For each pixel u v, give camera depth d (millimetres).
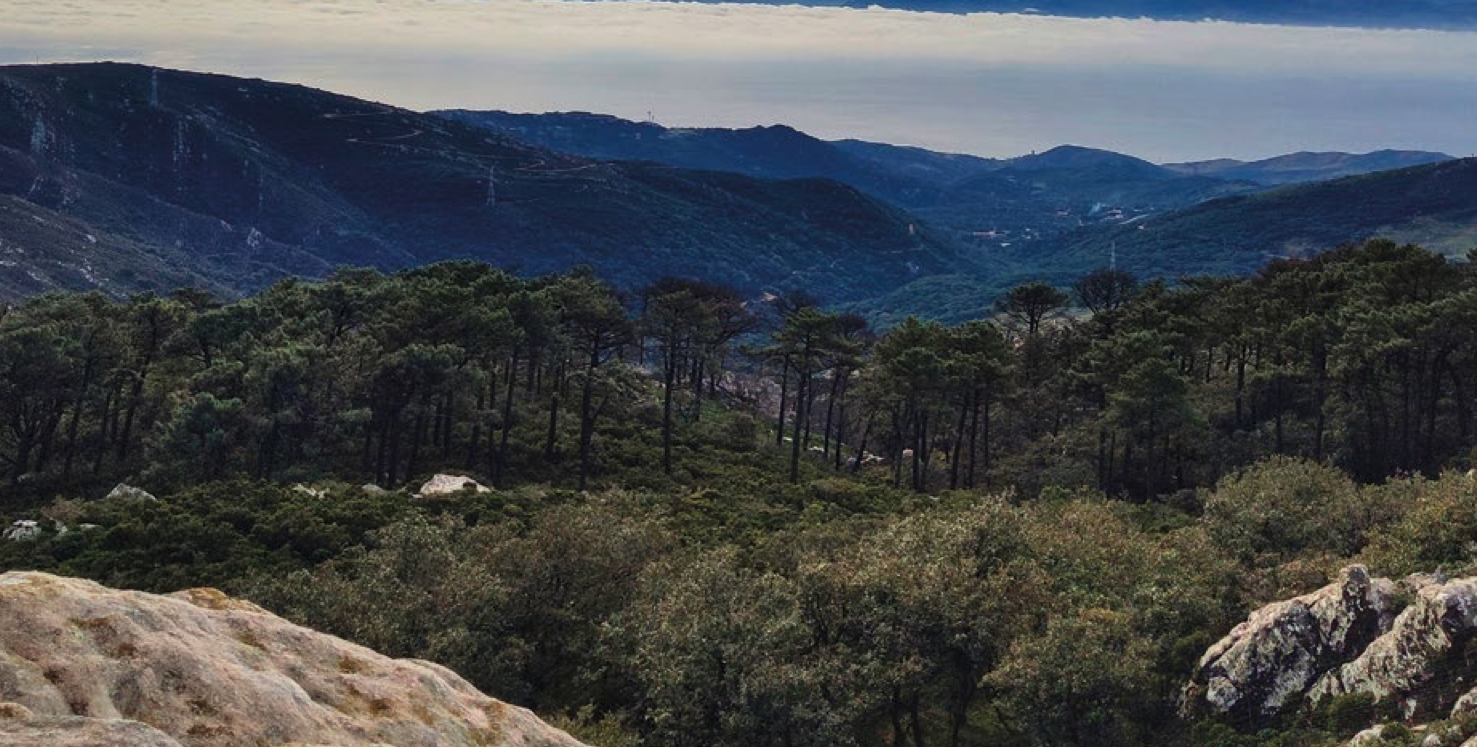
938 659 32844
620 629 32688
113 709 13812
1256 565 42438
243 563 44438
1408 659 27109
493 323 74625
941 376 79312
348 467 73562
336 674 17891
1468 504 38156
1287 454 74875
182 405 70438
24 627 14406
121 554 46031
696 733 29188
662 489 75250
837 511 64125
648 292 114000
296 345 74000
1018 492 79250
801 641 32125
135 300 87562
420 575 36125
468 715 18672
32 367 68812
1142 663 30484
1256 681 30359
